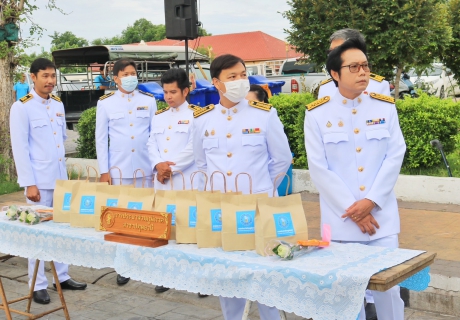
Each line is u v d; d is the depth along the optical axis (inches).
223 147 138.7
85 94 565.3
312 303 96.7
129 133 202.2
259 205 109.3
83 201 138.9
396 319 124.3
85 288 200.5
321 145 127.1
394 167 123.9
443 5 446.3
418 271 102.9
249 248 112.8
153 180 201.3
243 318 112.0
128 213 123.1
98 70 601.6
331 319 95.0
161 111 195.3
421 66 473.1
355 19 410.0
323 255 107.3
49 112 192.2
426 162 298.4
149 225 120.0
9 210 150.0
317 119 127.7
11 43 379.9
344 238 124.7
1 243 147.3
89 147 395.9
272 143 139.1
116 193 135.4
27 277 216.1
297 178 316.5
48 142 189.9
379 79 146.6
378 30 408.8
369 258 104.1
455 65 536.7
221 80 132.4
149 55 537.6
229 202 113.6
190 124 186.9
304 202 293.4
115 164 203.0
